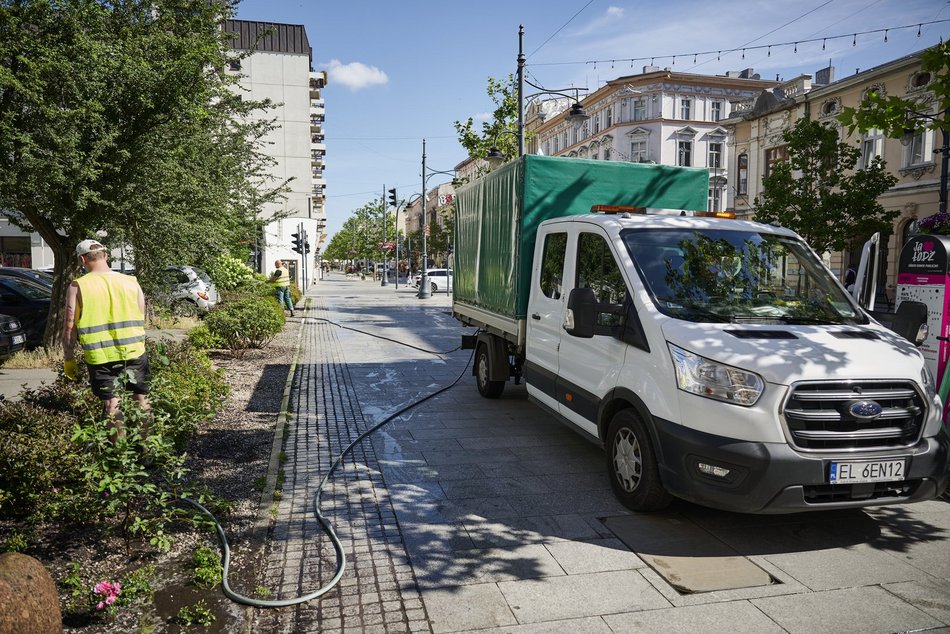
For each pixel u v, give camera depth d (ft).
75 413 19.53
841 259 90.79
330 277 286.46
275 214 54.54
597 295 17.51
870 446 12.80
